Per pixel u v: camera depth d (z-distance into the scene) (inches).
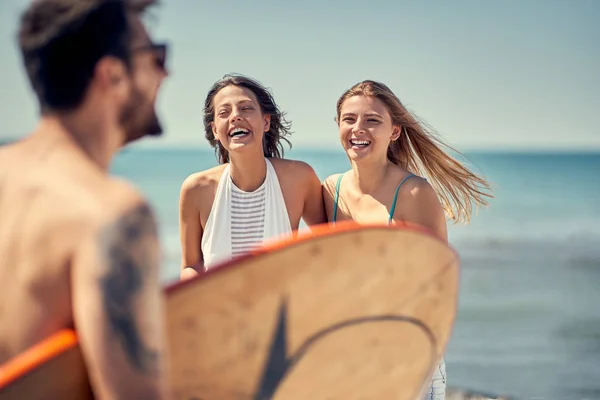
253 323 58.2
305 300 60.5
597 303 624.1
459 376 425.4
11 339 50.8
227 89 138.7
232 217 141.2
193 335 55.9
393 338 68.6
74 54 51.2
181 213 145.1
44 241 48.4
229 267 56.4
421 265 68.7
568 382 411.2
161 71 57.1
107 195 47.9
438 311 72.4
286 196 140.6
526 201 1315.2
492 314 596.1
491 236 962.1
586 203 1273.4
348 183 137.0
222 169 144.3
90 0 51.4
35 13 51.6
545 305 621.9
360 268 63.4
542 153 3036.4
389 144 144.3
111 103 53.2
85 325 45.8
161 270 49.7
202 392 57.4
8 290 50.4
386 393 71.6
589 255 834.8
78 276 46.3
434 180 149.9
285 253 58.6
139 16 54.6
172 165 2068.2
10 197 51.7
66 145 52.0
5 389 47.2
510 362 458.3
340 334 63.5
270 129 150.0
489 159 2524.6
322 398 65.1
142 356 46.6
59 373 49.3
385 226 64.7
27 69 52.8
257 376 59.4
